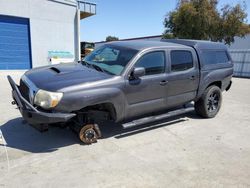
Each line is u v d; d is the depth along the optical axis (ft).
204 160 13.12
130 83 14.38
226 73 21.09
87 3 64.03
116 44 17.22
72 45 62.54
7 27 51.01
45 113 11.99
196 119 20.22
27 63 55.52
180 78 17.15
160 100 16.42
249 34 88.48
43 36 56.75
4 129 16.01
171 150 14.17
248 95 32.71
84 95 12.62
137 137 15.80
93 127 14.28
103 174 11.32
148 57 15.43
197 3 78.28
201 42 19.72
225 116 21.48
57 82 12.74
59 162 12.21
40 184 10.35
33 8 53.83
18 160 12.21
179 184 10.82
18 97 13.17
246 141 16.02
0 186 10.09
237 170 12.22
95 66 15.38
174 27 85.71
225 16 80.28
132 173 11.52
